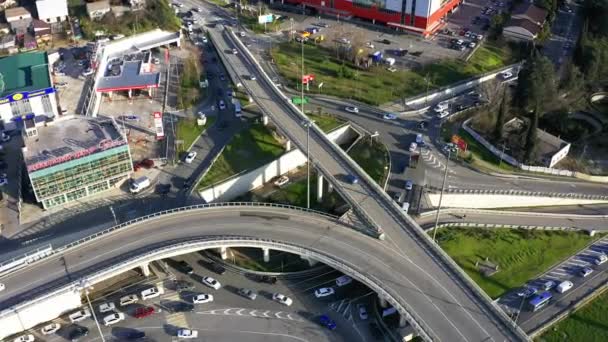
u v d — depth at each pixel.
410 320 110.88
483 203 162.62
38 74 193.75
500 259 141.88
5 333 117.25
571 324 125.06
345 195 144.12
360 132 188.00
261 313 124.69
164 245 130.12
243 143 179.75
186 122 191.12
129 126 188.75
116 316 121.56
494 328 108.81
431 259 124.69
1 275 124.19
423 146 180.88
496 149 179.62
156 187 160.88
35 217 150.50
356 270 121.81
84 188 156.25
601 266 140.75
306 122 175.50
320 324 122.12
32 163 147.38
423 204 156.62
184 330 118.81
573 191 166.12
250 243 131.25
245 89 198.62
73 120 168.75
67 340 118.12
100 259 127.06
